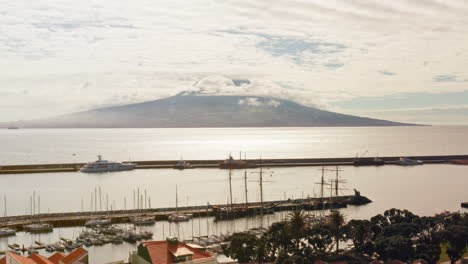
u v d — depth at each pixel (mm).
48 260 101375
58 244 185875
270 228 158250
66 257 102812
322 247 149500
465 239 141375
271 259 143125
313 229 150500
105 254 175500
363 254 154000
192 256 97625
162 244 100562
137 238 198250
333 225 154500
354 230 154750
